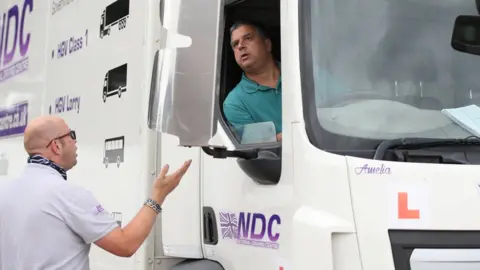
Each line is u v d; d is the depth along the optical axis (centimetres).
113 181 402
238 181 321
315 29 292
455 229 267
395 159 271
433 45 314
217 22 286
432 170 271
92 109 435
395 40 307
